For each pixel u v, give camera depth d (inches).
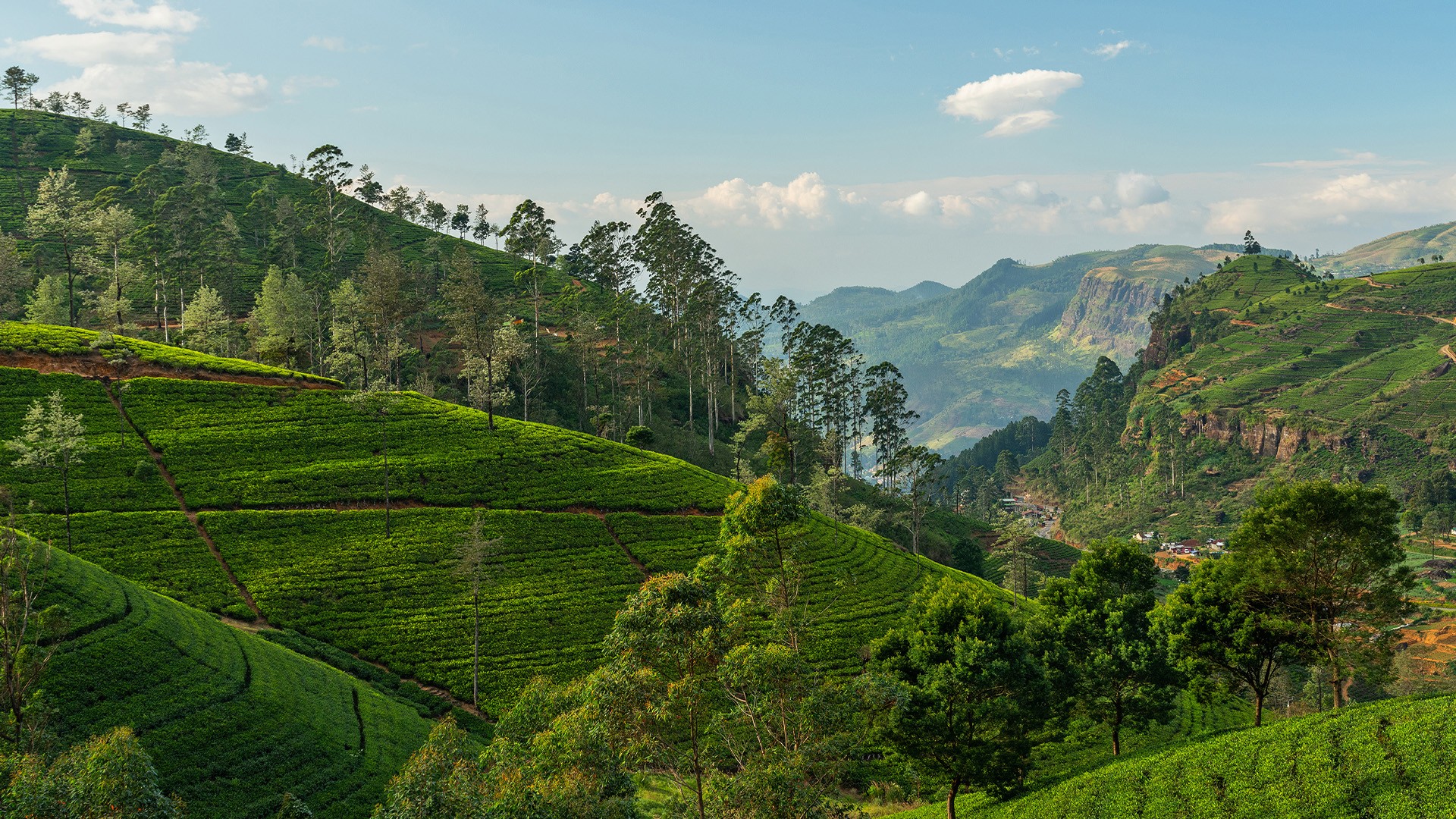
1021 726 1844.2
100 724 1793.8
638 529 3629.4
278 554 3115.2
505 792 1218.6
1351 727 1555.1
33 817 1064.8
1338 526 1903.3
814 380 6505.9
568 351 6663.4
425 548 3270.2
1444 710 1486.2
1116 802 1604.3
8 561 1705.2
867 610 3275.1
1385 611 1925.4
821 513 4547.2
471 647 2802.7
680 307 7509.8
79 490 3267.7
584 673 2721.5
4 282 5398.6
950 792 1872.5
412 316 6894.7
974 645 1823.3
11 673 1556.3
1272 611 2041.1
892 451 7347.4
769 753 1417.3
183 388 4153.5
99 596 2208.4
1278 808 1395.2
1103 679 2074.3
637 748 1387.8
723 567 2206.0
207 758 1820.9
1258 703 2087.8
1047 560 7662.4
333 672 2440.9
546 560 3319.4
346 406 4284.0
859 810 1696.6
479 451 4037.9
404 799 1206.3
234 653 2231.8
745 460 5526.6
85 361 4242.1
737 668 1425.9
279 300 5703.7
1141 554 2267.5
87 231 5565.9
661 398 6914.4
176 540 3070.9
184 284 6289.4
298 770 1879.9
